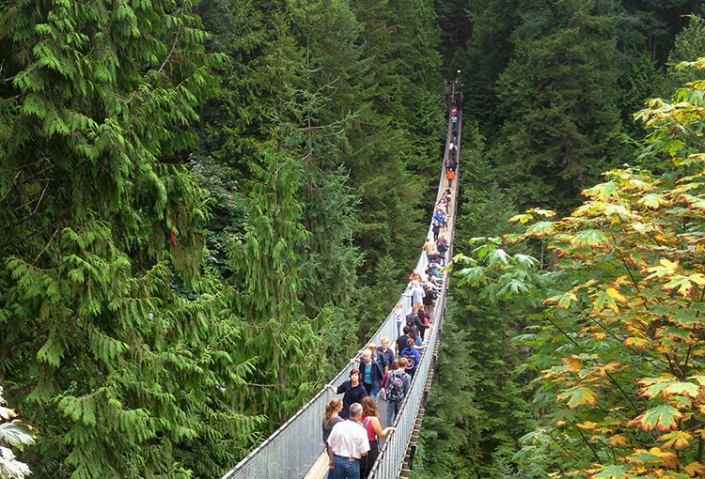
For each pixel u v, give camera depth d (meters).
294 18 26.59
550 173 42.84
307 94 22.20
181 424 6.91
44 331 6.18
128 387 6.16
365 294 24.36
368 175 29.62
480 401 26.02
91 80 6.34
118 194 6.29
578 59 42.59
